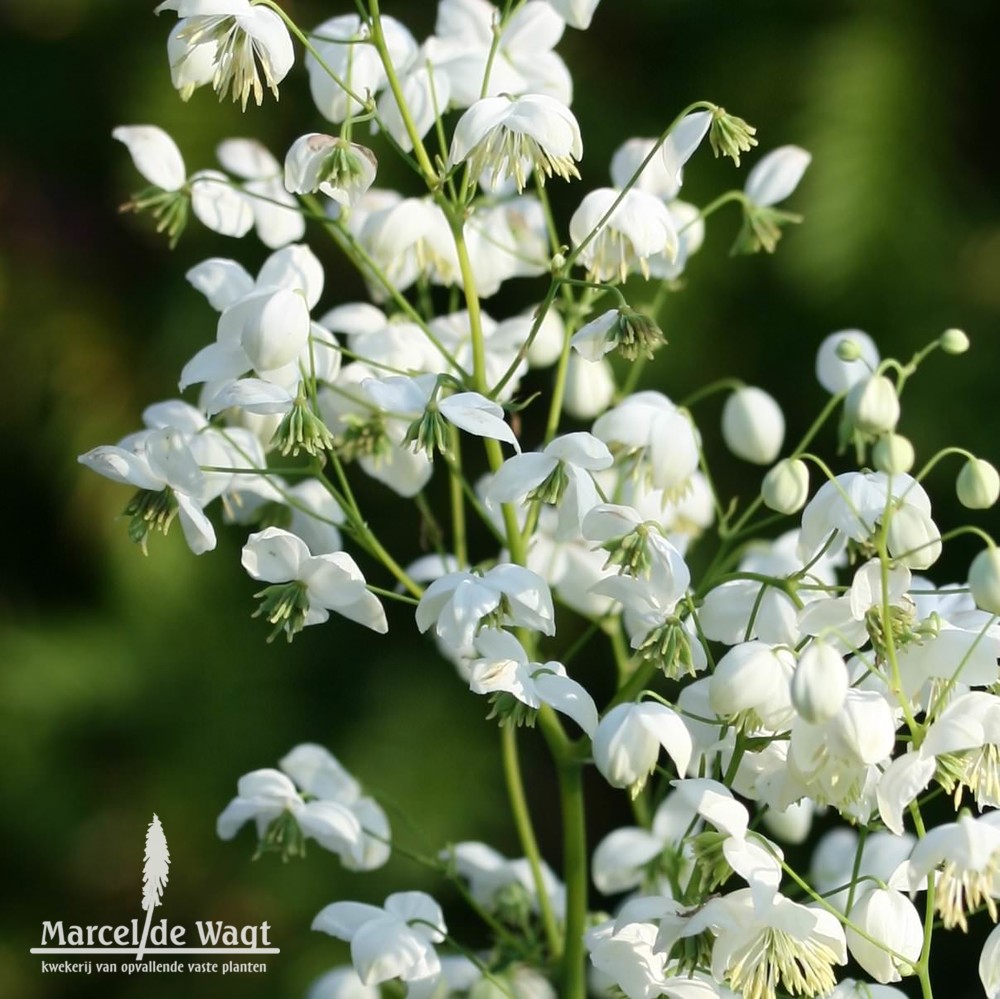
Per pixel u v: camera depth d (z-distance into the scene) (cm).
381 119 60
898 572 56
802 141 93
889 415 56
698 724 58
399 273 62
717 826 56
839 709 55
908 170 93
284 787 61
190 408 61
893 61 94
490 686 57
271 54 57
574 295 64
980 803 56
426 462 62
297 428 58
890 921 56
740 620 58
